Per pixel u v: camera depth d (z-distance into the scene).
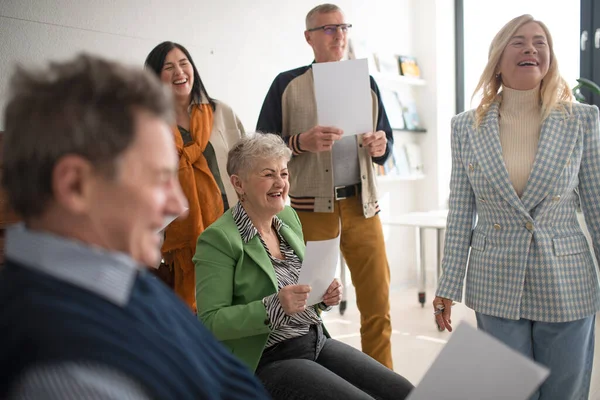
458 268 1.78
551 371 1.64
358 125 2.24
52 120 0.56
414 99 4.95
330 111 2.23
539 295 1.58
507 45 1.65
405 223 3.80
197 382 0.60
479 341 0.89
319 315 1.74
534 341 1.67
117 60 0.63
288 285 1.62
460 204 1.79
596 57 4.16
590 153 1.60
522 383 0.85
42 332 0.50
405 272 4.89
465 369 0.89
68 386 0.48
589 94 4.20
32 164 0.56
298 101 2.48
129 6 2.96
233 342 1.51
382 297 2.50
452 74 5.01
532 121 1.65
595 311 1.62
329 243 1.56
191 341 0.70
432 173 4.90
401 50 4.75
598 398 2.51
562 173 1.56
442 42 4.86
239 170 1.66
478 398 0.88
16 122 0.57
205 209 2.22
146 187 0.61
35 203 0.58
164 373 0.56
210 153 2.32
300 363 1.47
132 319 0.58
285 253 1.73
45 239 0.57
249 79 3.57
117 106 0.58
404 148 4.78
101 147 0.57
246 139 1.70
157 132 0.62
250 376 0.82
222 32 3.40
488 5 4.80
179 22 3.18
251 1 3.55
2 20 2.53
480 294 1.68
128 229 0.61
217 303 1.51
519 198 1.61
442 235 3.94
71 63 0.60
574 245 1.61
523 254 1.60
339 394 1.36
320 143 2.23
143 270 0.72
